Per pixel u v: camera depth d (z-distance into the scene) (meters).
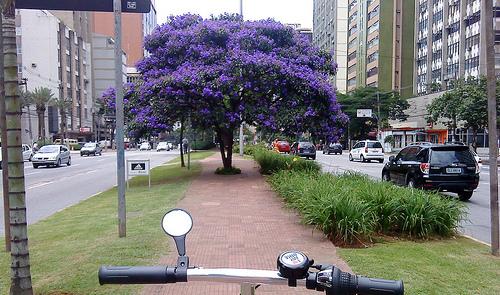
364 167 28.80
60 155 31.45
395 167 15.36
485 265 5.98
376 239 7.48
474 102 36.94
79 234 7.87
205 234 7.80
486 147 47.19
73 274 5.43
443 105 41.41
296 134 18.12
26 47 74.44
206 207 10.64
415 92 74.25
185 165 25.16
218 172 19.08
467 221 9.47
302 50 18.70
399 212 7.71
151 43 18.73
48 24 75.25
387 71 80.88
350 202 7.33
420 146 14.19
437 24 65.56
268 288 4.98
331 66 19.09
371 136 70.50
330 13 108.69
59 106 69.94
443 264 5.97
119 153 7.52
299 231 8.02
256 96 16.80
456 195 15.14
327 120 17.39
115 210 10.60
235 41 17.22
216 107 16.62
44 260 6.12
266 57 16.05
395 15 80.38
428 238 7.62
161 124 16.62
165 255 6.31
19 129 4.12
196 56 17.31
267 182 15.16
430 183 13.23
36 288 4.95
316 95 16.77
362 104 66.88
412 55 80.88
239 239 7.43
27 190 17.00
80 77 89.94
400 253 6.51
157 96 16.28
